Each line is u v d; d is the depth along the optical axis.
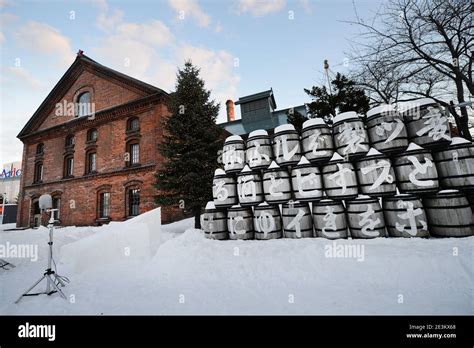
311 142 5.20
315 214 4.96
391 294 2.86
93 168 15.13
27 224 17.20
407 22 6.90
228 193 6.05
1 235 8.70
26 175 18.23
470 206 4.09
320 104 9.81
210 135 9.75
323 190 5.10
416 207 4.18
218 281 3.74
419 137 4.47
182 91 10.08
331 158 5.10
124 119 14.16
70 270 5.21
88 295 3.55
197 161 9.08
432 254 3.34
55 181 16.09
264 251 4.40
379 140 4.63
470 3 6.11
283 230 5.32
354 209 4.58
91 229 11.24
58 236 8.86
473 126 8.88
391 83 7.69
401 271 3.20
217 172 6.35
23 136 18.78
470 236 3.85
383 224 4.44
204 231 6.22
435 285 2.93
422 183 4.19
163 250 5.13
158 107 13.09
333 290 3.08
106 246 5.45
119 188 13.42
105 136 14.66
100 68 15.72
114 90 15.15
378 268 3.32
